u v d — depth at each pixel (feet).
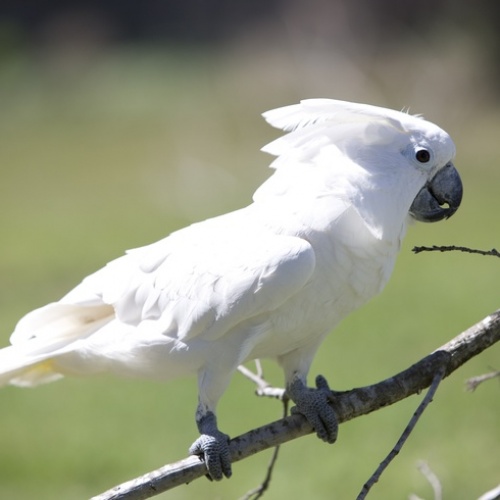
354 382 50.11
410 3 136.15
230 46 173.17
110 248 80.74
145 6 194.90
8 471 43.45
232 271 24.02
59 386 54.03
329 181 24.76
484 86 122.83
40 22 193.98
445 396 48.47
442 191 25.18
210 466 22.98
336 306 24.98
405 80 124.47
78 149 127.34
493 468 41.24
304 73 132.87
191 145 120.16
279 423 23.98
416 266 72.74
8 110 153.79
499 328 22.68
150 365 24.98
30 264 76.89
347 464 42.29
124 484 21.98
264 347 25.07
